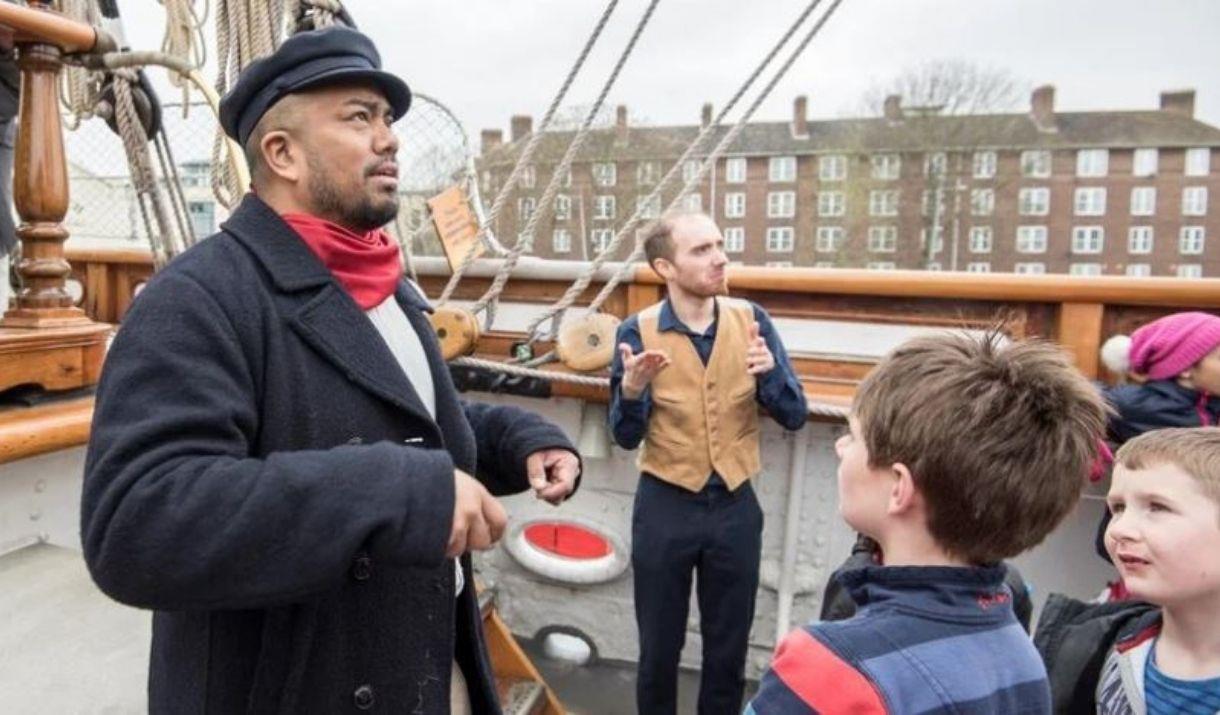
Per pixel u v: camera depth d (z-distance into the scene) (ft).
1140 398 6.62
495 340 9.11
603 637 9.10
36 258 5.70
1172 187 81.25
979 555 2.83
